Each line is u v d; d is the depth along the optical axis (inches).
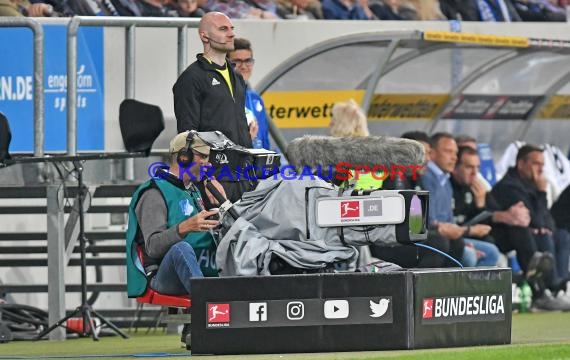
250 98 1375.5
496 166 1785.2
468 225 1700.3
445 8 1809.8
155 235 1062.4
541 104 1839.3
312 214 984.9
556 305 1768.0
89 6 1615.4
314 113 1599.4
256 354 955.3
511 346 985.5
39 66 1375.5
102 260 1582.2
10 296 1612.9
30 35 1419.8
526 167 1779.0
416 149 1090.1
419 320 948.6
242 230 983.0
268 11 1706.4
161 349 1134.4
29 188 1449.3
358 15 1755.7
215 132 1085.1
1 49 1418.6
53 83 1437.0
